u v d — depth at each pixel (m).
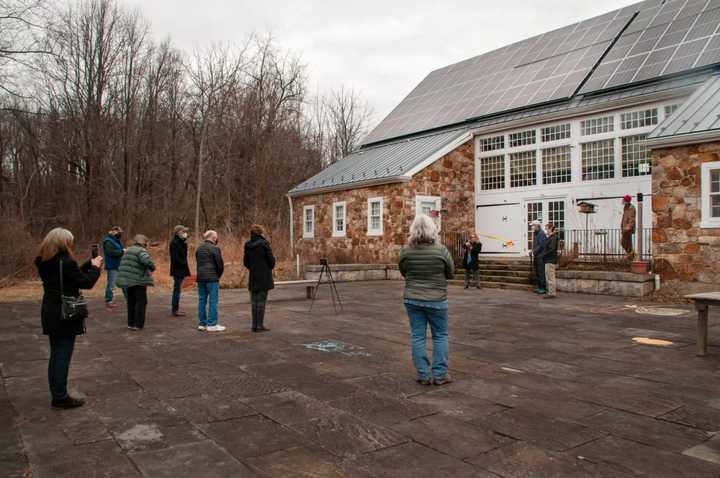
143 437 4.36
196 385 5.89
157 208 33.09
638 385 5.81
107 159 30.30
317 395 5.49
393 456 3.95
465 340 8.35
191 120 33.31
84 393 5.62
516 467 3.74
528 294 14.91
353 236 22.66
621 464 3.78
